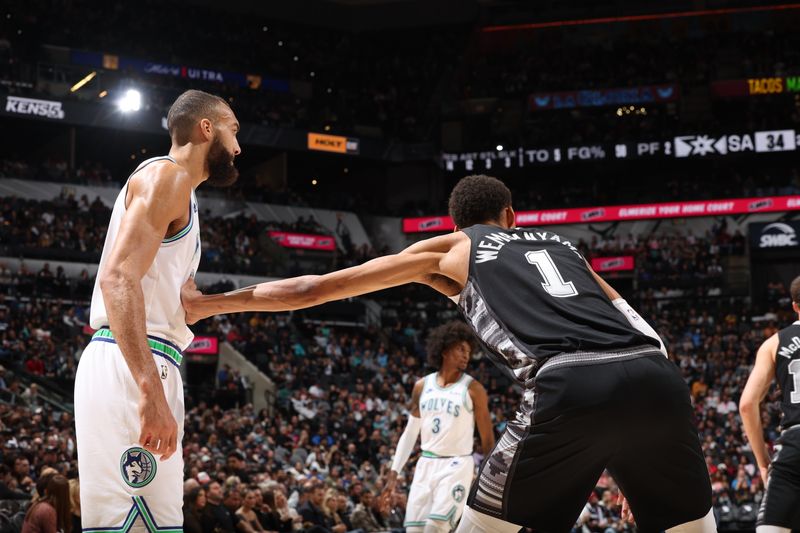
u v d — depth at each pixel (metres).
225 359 26.53
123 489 2.99
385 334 32.03
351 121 38.38
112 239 3.22
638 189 38.31
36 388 18.31
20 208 28.89
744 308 33.12
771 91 37.16
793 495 4.73
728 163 37.34
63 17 35.38
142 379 2.83
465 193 3.46
